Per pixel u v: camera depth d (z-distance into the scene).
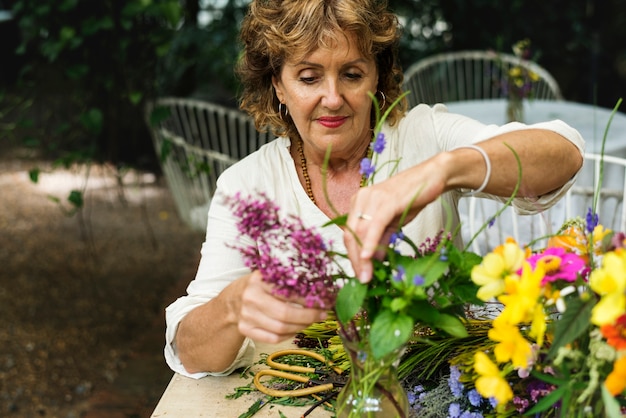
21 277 4.20
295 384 1.22
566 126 1.23
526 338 1.04
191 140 4.09
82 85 3.65
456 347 1.12
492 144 1.12
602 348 0.83
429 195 1.00
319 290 0.92
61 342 3.52
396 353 0.94
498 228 2.19
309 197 1.48
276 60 1.37
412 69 4.47
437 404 1.05
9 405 3.01
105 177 5.80
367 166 0.97
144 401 2.43
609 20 6.33
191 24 4.92
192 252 4.57
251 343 1.31
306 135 1.37
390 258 0.91
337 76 1.31
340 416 1.00
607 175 2.66
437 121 1.49
